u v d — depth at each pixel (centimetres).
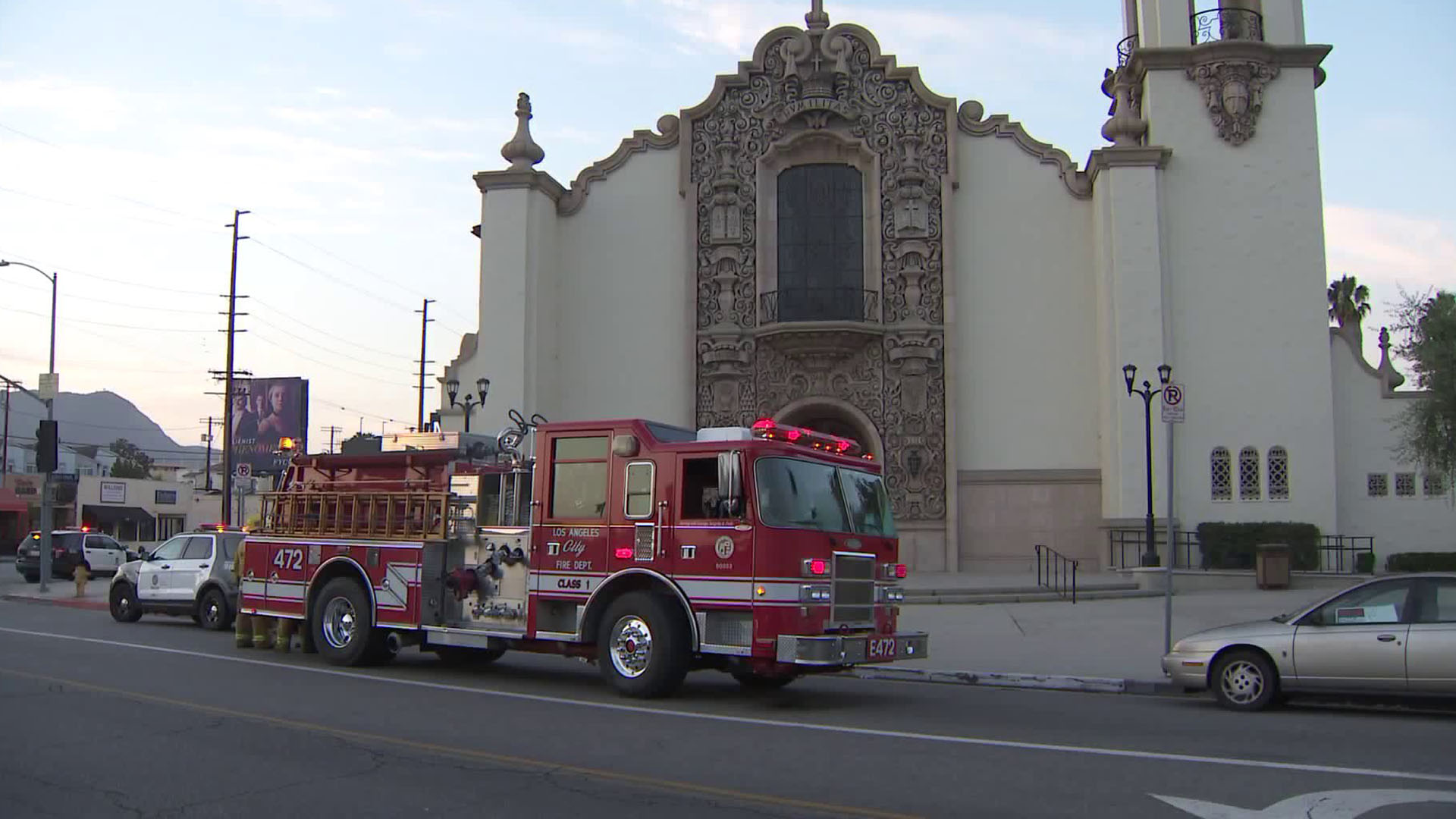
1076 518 3008
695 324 3161
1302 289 2925
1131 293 2908
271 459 5003
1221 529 2814
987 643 1794
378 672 1470
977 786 821
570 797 791
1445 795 789
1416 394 2820
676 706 1201
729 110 3200
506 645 1376
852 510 1301
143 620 2306
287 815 744
